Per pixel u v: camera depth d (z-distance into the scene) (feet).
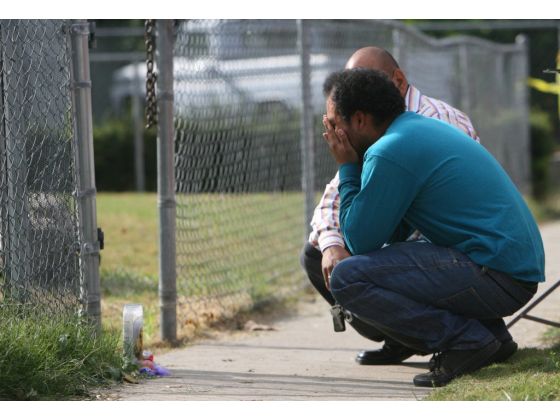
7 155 39.40
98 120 170.40
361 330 41.73
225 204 67.92
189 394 35.83
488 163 36.96
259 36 71.20
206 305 55.47
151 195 128.16
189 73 56.95
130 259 71.10
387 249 37.01
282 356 45.09
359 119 37.63
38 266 39.78
